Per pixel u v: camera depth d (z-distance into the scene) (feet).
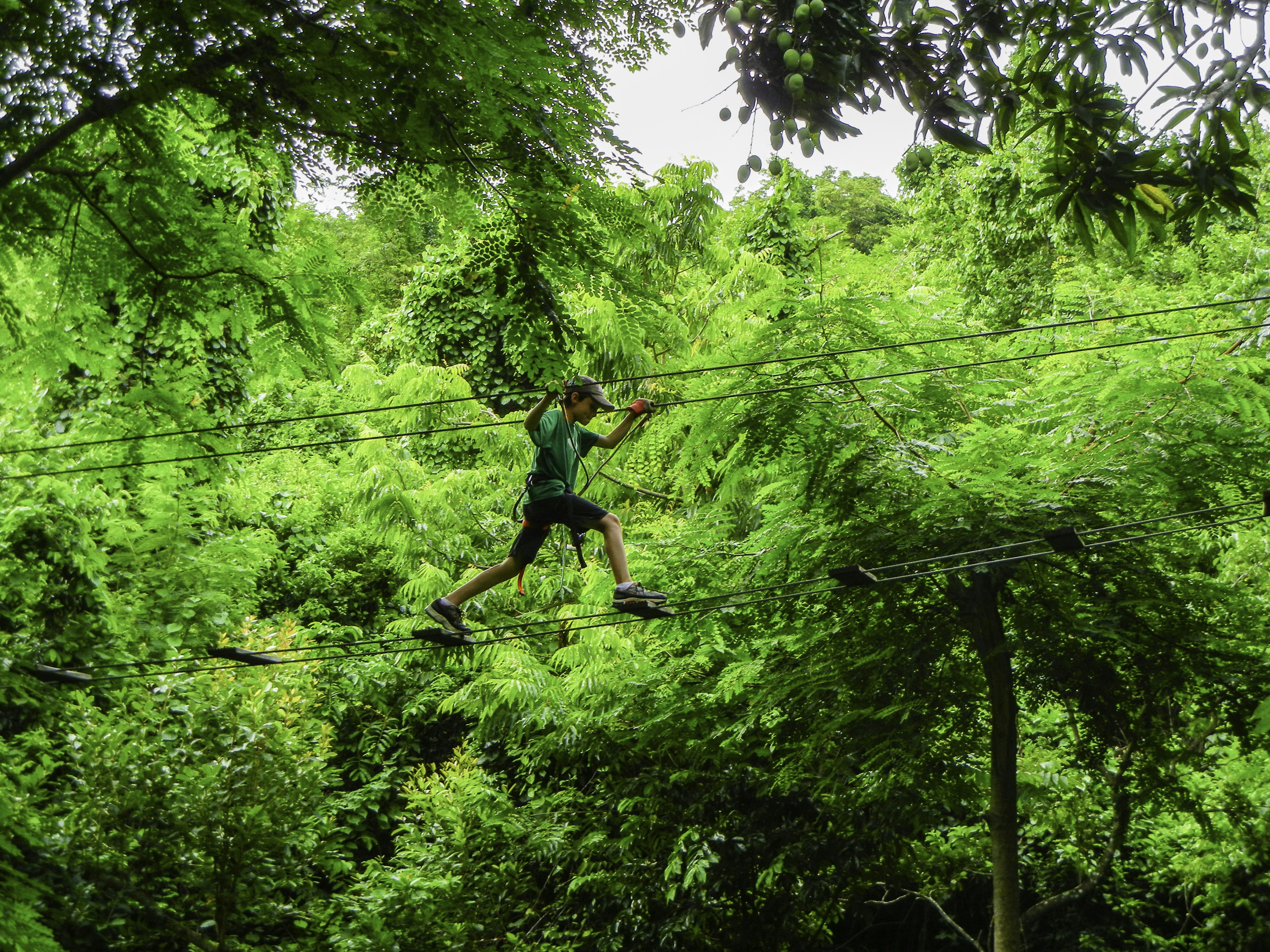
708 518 32.35
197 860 29.45
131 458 19.56
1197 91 12.07
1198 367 22.43
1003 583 26.91
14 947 17.54
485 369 59.21
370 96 12.82
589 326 36.24
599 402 19.98
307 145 13.88
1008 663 27.71
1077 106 12.18
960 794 27.55
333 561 53.47
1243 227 56.34
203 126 15.01
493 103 12.26
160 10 11.42
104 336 17.57
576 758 37.50
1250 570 34.94
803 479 26.27
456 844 35.99
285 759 30.94
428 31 11.41
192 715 30.53
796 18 9.03
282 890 34.37
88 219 15.03
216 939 31.76
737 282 45.47
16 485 27.20
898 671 27.43
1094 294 31.99
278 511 51.49
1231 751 35.32
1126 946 42.88
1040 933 44.04
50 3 11.37
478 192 14.52
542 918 37.35
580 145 13.42
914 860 37.93
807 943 40.42
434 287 59.26
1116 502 25.08
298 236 16.28
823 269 25.20
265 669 31.99
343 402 64.08
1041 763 37.04
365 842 42.04
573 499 19.71
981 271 70.28
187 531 33.53
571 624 35.88
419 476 41.81
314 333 16.98
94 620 29.30
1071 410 25.57
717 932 38.37
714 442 24.79
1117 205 12.80
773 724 32.12
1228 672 26.37
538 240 15.29
